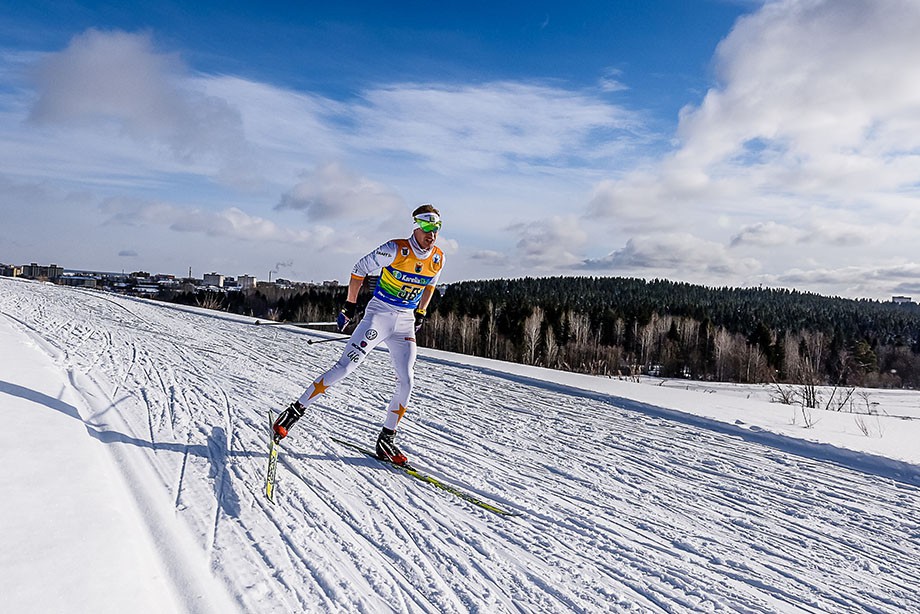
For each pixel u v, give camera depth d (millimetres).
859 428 6746
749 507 4098
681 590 2863
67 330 9461
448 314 50781
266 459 4137
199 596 2293
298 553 2836
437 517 3516
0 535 2246
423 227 4312
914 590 2984
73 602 1952
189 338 11055
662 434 6188
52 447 3330
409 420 5996
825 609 2760
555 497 4043
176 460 3865
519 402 7535
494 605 2590
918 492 4574
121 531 2561
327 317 44062
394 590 2619
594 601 2699
